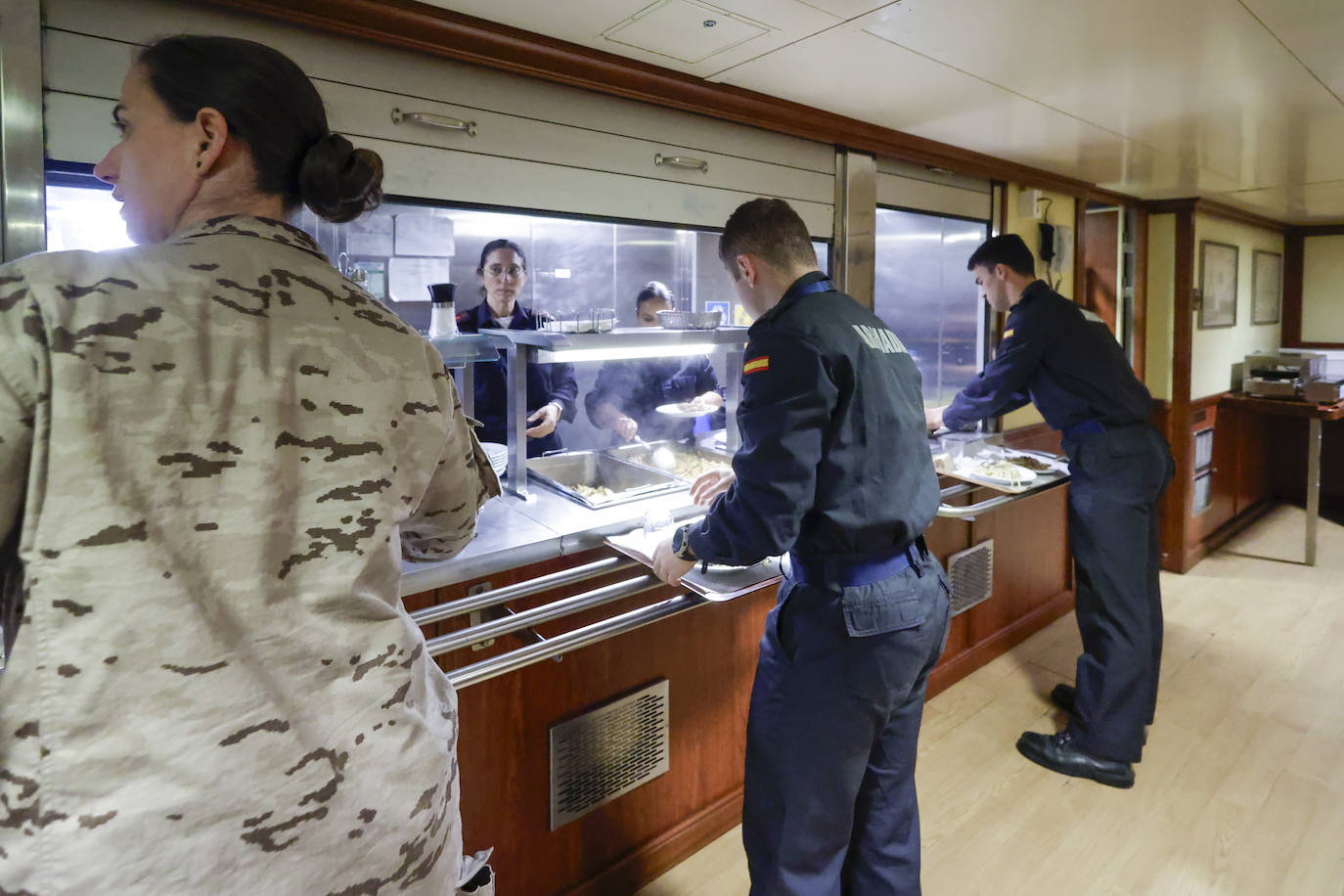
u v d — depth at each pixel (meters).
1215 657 3.29
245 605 0.66
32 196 1.30
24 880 0.60
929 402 3.45
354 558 0.73
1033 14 1.66
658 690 2.00
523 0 1.58
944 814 2.28
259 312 0.71
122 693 0.61
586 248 3.96
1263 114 2.45
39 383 0.60
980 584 3.12
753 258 1.61
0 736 0.60
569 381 3.04
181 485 0.64
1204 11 1.65
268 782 0.66
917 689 1.71
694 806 2.14
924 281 3.35
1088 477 2.46
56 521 0.60
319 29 1.55
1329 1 1.60
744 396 1.50
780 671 1.56
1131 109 2.39
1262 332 5.22
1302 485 5.62
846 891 1.79
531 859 1.81
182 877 0.63
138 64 0.78
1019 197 3.36
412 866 0.76
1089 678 2.45
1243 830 2.20
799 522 1.41
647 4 1.60
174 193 0.78
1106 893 1.96
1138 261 4.21
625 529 1.83
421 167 1.72
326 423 0.72
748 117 2.27
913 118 2.49
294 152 0.81
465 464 0.97
